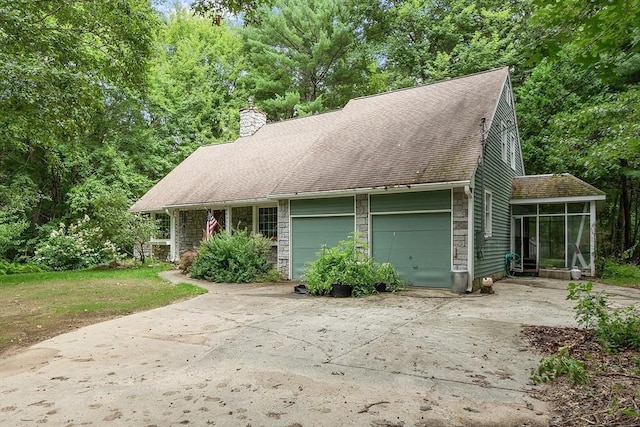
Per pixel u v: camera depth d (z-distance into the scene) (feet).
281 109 86.84
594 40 13.89
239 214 55.62
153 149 79.71
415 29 77.30
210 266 43.47
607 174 54.54
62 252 55.11
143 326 22.98
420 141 40.06
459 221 34.35
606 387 13.05
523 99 61.98
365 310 26.37
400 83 75.46
